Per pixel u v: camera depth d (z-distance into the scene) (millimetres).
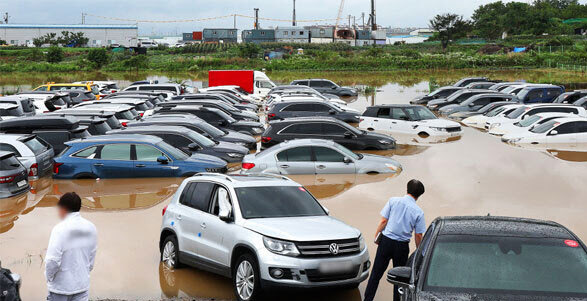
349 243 7652
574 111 27031
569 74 67250
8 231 11844
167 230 9375
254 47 96000
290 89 41688
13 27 128625
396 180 16078
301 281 7266
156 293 8406
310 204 8688
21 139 16938
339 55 95312
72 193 5812
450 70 79625
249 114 29406
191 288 8586
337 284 7461
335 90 46969
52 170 18141
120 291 8477
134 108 27688
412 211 7211
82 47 124375
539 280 5113
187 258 8805
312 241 7398
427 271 5336
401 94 47812
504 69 79312
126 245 10742
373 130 26734
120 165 16734
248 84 48375
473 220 6152
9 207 13898
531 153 20641
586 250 5438
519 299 4895
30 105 26484
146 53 105438
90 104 28922
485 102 33438
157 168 16734
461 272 5270
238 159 19188
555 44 104562
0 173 14695
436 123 25359
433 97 40406
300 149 16453
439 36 116500
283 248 7336
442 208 12898
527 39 123875
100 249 10500
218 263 8180
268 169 16219
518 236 5688
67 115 20953
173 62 89312
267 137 21156
